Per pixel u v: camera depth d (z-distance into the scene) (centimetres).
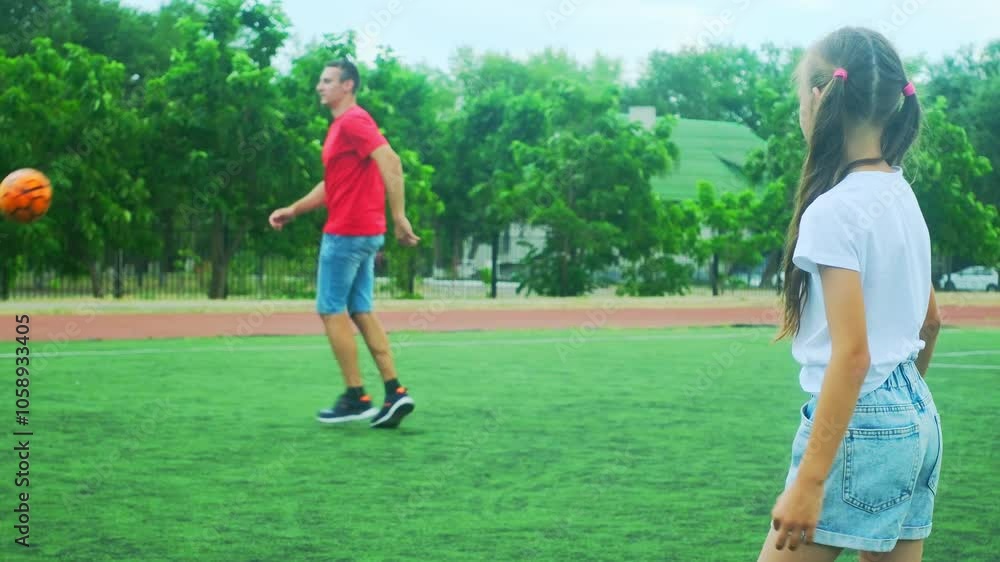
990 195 3869
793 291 233
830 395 214
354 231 684
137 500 495
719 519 470
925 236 233
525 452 623
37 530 441
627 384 948
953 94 4300
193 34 2484
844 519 226
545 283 2823
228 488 521
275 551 415
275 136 2469
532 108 3919
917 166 246
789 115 3009
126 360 1099
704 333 1587
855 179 224
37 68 2336
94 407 778
